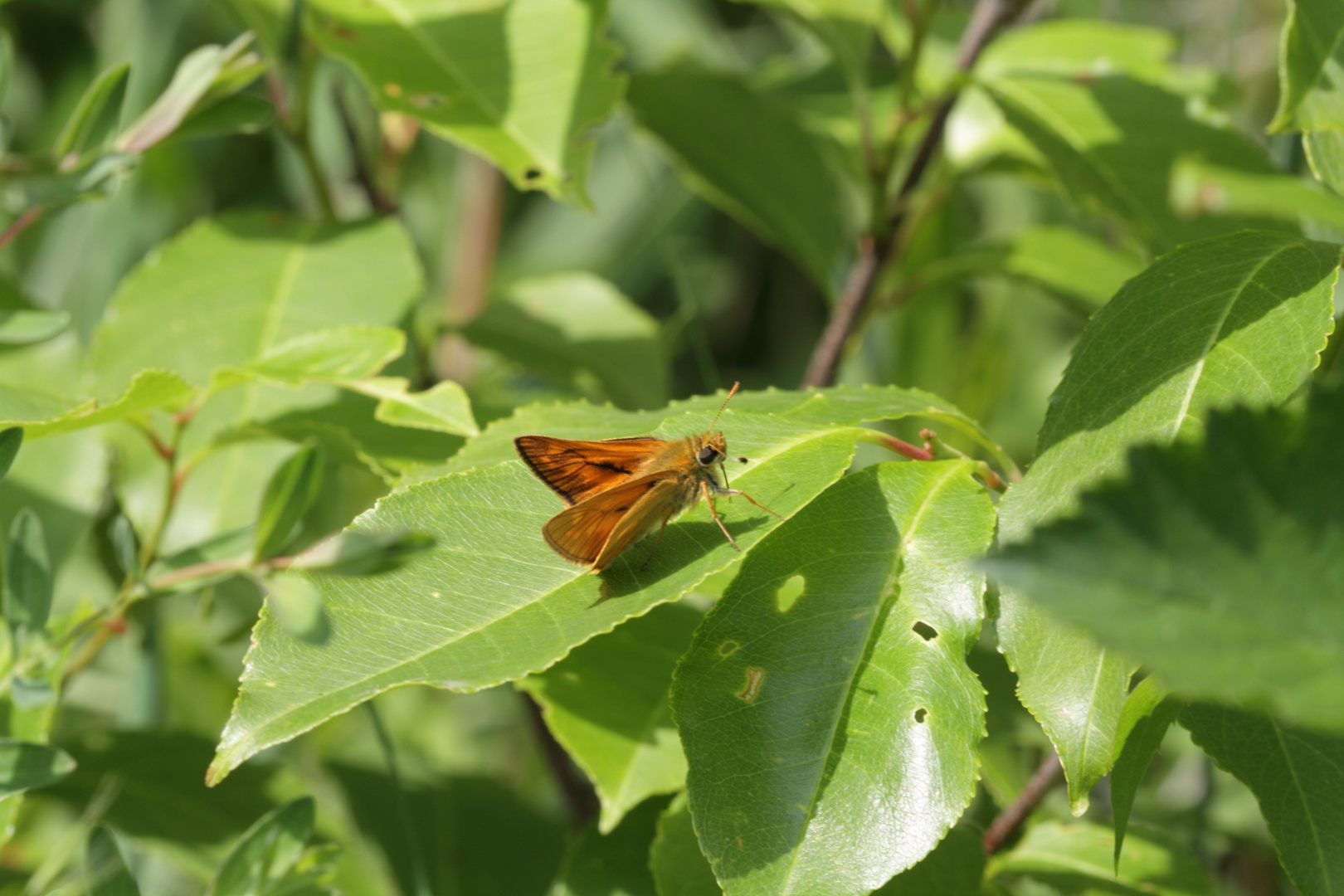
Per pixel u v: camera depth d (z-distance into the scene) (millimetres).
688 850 572
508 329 686
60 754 545
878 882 532
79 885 602
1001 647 539
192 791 621
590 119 599
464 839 665
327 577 542
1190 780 777
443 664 535
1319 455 500
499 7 610
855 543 547
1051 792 604
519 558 547
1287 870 540
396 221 628
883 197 654
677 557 546
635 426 567
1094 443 544
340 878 619
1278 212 619
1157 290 550
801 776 537
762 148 736
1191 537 499
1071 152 620
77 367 625
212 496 604
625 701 586
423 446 596
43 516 612
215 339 613
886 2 774
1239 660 496
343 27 607
